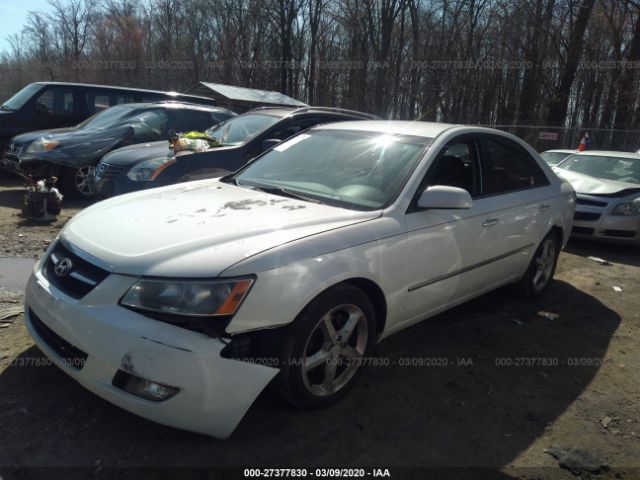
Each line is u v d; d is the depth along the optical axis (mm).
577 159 9227
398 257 3121
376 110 30828
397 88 30812
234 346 2404
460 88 29578
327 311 2746
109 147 8352
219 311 2334
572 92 28828
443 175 3637
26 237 6004
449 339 4027
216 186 3762
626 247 7945
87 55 45875
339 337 2869
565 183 5168
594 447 2816
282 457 2518
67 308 2455
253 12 37125
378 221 3090
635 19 23719
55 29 46438
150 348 2242
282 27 36125
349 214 3100
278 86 37844
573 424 3016
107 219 2928
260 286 2428
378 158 3670
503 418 3014
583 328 4480
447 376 3436
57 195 6906
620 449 2822
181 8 42188
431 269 3416
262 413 2848
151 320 2299
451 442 2748
